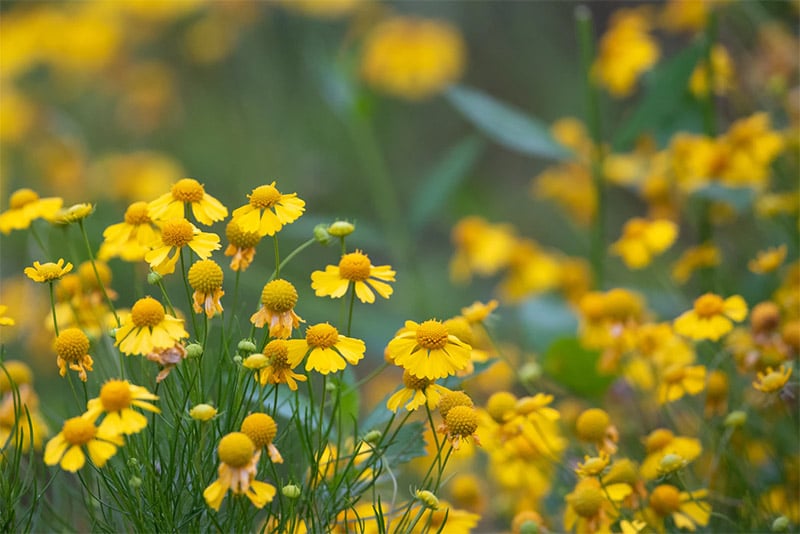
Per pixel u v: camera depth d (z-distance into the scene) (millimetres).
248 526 1032
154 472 1024
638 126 1321
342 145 2447
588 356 1223
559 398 1344
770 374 1103
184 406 1024
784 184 1347
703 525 1104
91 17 2395
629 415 1257
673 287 1428
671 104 1314
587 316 1224
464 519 1079
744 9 1534
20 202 1115
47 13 2416
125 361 1100
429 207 1569
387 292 1047
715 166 1292
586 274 1566
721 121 1710
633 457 1170
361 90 1772
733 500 1126
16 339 1609
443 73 2229
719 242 1535
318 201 2348
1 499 1049
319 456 1026
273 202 1039
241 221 1037
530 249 1579
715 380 1154
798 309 1216
